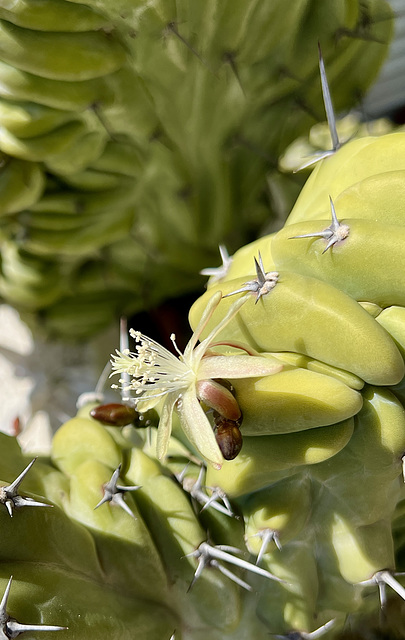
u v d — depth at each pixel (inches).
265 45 10.4
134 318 13.9
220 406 7.5
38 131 10.4
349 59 11.3
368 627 9.5
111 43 10.1
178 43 10.2
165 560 8.4
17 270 12.4
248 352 7.9
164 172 11.6
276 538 8.1
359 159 8.8
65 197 11.4
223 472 8.1
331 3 10.6
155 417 8.8
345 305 7.7
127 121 10.8
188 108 10.9
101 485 8.3
